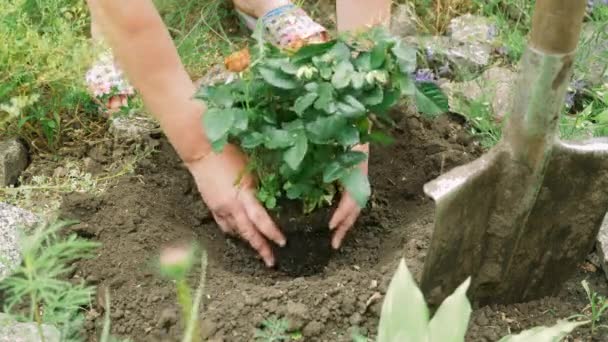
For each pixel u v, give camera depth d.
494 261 1.40
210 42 2.02
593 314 1.42
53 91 1.71
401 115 1.74
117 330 1.40
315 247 1.49
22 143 1.74
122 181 1.64
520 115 1.28
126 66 1.38
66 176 1.69
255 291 1.42
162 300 1.43
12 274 1.44
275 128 1.36
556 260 1.43
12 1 1.72
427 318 1.16
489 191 1.33
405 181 1.65
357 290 1.43
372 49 1.34
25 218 1.54
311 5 2.11
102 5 1.34
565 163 1.33
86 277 1.47
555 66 1.24
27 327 1.37
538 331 1.19
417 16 2.06
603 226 1.54
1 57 1.63
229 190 1.44
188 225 1.59
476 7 2.07
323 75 1.33
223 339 1.37
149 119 1.77
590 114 1.78
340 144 1.36
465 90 1.83
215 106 1.37
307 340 1.39
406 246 1.49
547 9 1.22
